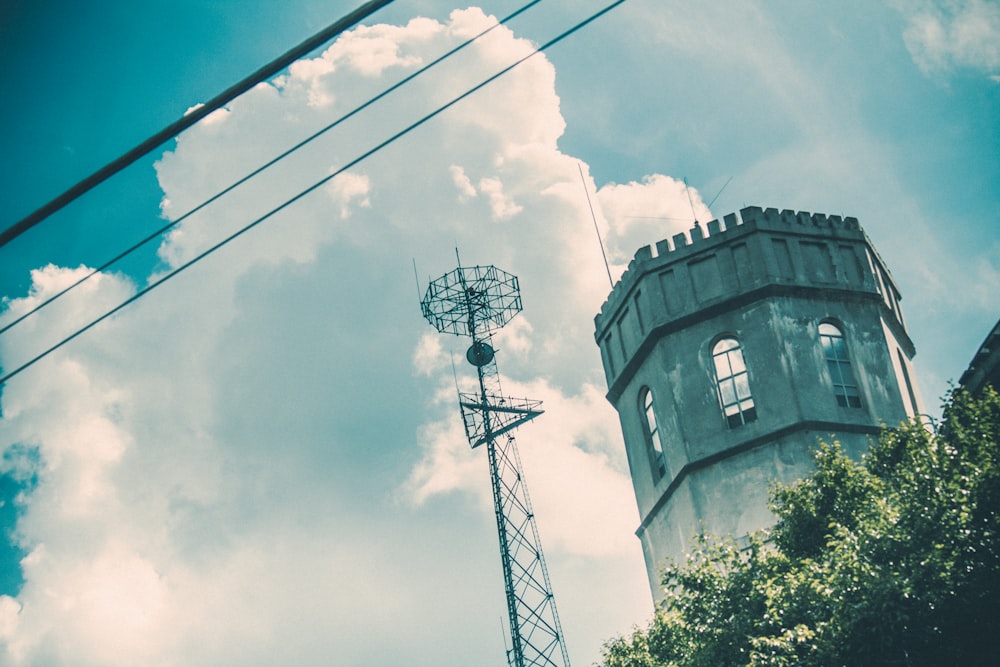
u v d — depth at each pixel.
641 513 38.47
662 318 37.22
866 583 20.17
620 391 40.44
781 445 33.81
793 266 36.81
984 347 26.16
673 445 36.09
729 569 25.02
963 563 19.92
